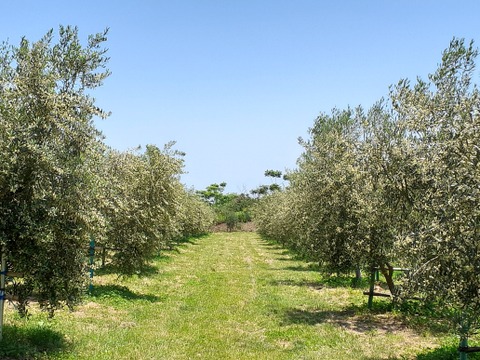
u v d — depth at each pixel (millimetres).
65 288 8922
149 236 16641
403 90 10734
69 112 8805
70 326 10875
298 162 22312
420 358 9516
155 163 17609
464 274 6664
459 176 6887
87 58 9258
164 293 17578
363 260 13664
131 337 10523
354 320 13539
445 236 6902
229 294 17953
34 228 8031
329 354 9922
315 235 16531
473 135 6770
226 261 32375
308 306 15750
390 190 11305
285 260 34000
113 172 16453
